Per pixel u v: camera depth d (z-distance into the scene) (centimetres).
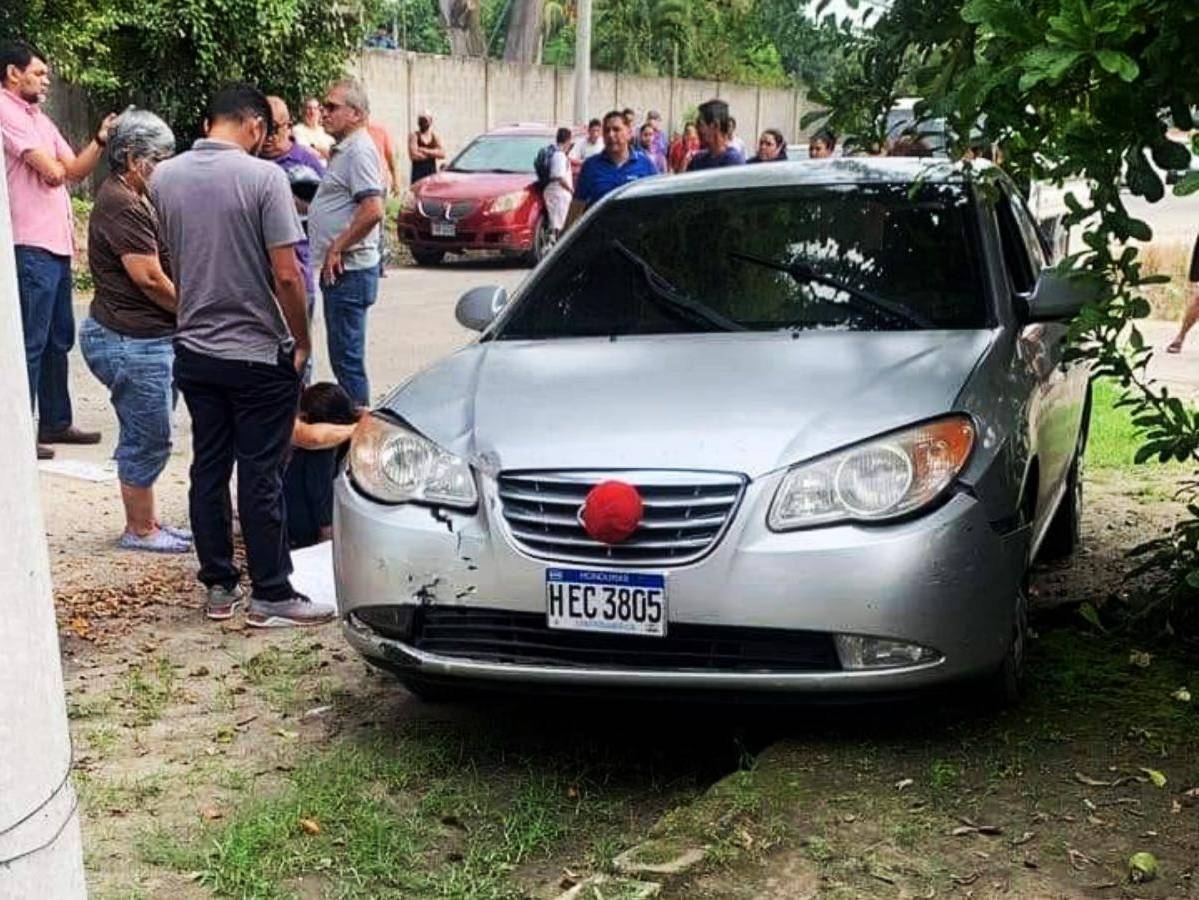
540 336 493
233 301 516
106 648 518
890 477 375
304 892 347
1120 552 638
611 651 379
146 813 389
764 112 3656
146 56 1764
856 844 337
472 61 2656
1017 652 411
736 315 476
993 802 358
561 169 1884
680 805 392
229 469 547
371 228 759
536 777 412
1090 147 361
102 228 600
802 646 370
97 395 994
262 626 543
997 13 342
